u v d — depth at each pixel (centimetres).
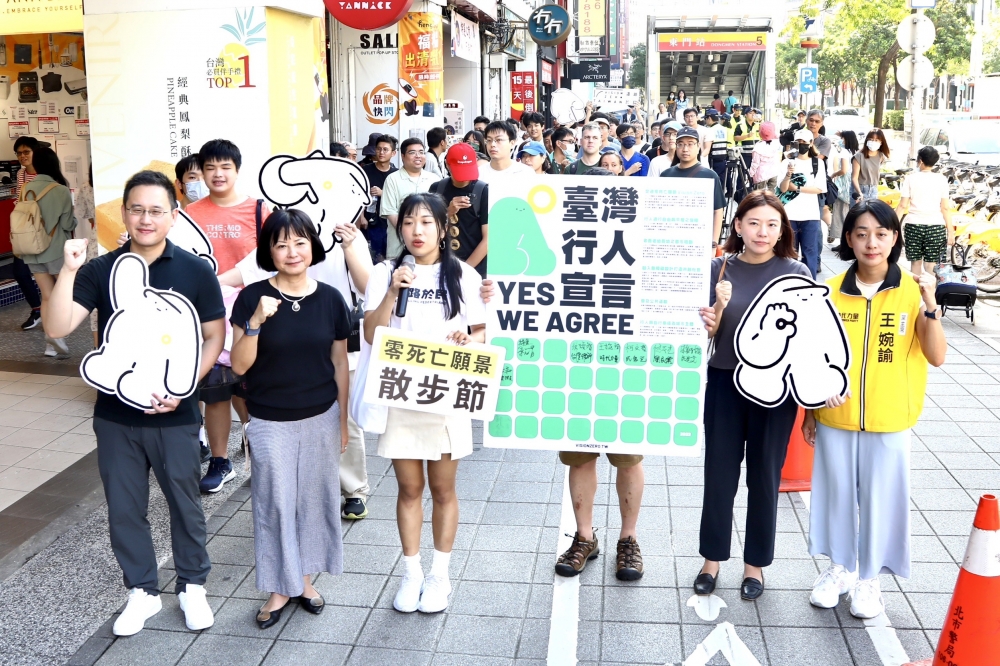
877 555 407
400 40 1308
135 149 727
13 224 839
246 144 716
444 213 402
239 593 440
